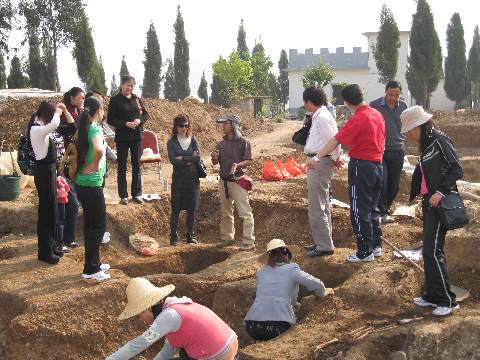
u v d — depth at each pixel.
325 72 42.69
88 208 7.78
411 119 6.48
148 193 11.90
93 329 7.30
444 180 6.32
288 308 6.88
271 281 6.97
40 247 8.57
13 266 8.51
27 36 35.03
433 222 6.48
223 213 10.06
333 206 10.77
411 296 7.14
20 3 34.16
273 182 13.42
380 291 7.13
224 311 7.96
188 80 47.59
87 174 7.64
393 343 6.38
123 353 4.84
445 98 46.06
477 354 6.19
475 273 7.54
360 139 7.49
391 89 9.08
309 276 7.02
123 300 7.69
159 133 20.20
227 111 26.19
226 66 45.25
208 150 20.95
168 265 9.55
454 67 42.16
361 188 7.64
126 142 10.49
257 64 51.91
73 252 9.11
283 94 62.00
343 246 9.70
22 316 7.11
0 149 14.12
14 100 19.48
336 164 8.16
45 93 22.00
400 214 10.05
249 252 9.76
